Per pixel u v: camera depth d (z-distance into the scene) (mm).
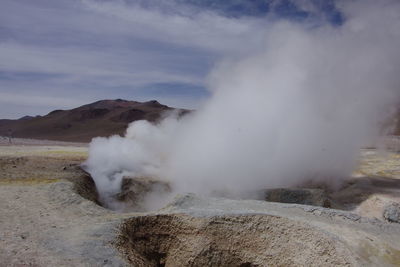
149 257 10758
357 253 9094
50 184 15172
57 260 7438
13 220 10266
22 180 16438
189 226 11039
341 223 11445
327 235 9750
